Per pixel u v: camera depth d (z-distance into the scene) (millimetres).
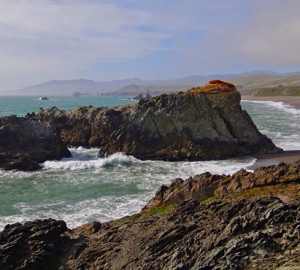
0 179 37844
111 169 42406
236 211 16375
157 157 47688
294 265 10773
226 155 47906
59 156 46750
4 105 186250
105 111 54125
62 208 28500
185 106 50156
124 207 28438
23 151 45312
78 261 16203
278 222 13508
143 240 15961
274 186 22016
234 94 51000
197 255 12938
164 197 26719
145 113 51094
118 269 14469
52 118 58438
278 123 79500
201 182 26516
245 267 11391
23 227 18172
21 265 15227
